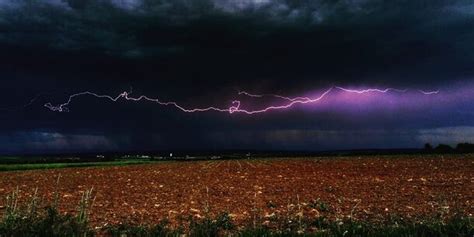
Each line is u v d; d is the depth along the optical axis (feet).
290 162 113.19
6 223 32.24
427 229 30.89
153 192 61.05
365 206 45.09
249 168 99.09
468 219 32.63
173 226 36.24
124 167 114.32
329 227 33.32
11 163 145.18
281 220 36.94
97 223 37.55
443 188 58.65
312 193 56.59
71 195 58.65
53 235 30.78
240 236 30.89
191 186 67.41
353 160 112.47
